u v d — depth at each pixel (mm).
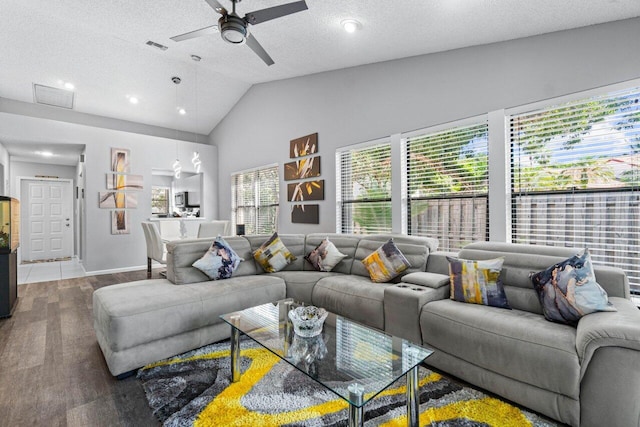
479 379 1948
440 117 3332
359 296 2762
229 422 1693
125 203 5953
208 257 3182
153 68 5105
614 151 2352
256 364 2334
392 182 3758
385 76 3828
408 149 3674
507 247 2562
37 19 3838
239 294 2846
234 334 2100
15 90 5090
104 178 5754
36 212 7246
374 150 4000
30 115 5516
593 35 2420
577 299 1868
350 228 4309
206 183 7145
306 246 3947
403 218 3688
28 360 2404
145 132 6840
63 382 2100
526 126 2795
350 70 4234
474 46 3074
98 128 5703
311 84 4801
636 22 2246
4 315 3326
